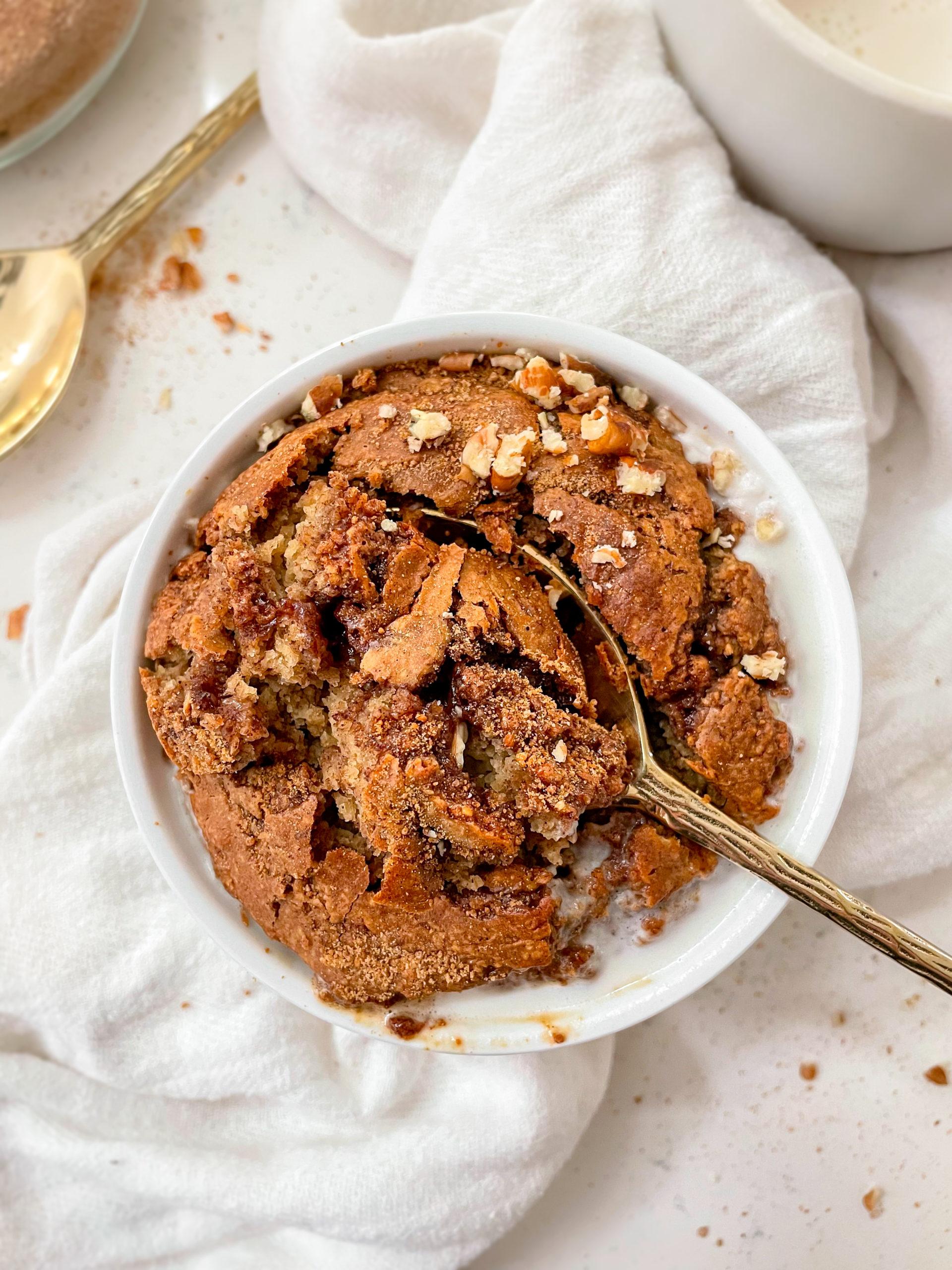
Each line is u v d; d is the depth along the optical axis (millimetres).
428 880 186
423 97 230
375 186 235
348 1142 229
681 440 200
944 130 190
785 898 192
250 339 239
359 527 188
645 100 215
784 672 195
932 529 231
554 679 187
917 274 232
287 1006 227
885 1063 234
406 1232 224
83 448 239
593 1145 236
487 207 215
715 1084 235
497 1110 225
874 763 223
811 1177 233
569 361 197
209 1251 234
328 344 239
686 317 212
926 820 223
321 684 192
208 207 242
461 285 215
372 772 182
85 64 232
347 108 231
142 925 228
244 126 242
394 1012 196
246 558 190
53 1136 232
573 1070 226
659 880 192
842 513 217
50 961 226
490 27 230
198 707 191
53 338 235
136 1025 229
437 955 190
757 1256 233
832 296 218
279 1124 231
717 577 193
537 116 215
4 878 228
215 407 239
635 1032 236
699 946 194
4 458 235
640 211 213
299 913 191
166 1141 232
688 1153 235
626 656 191
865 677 226
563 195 214
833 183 212
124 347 240
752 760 191
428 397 196
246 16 245
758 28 192
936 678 225
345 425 195
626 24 217
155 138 245
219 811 194
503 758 185
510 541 190
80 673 227
